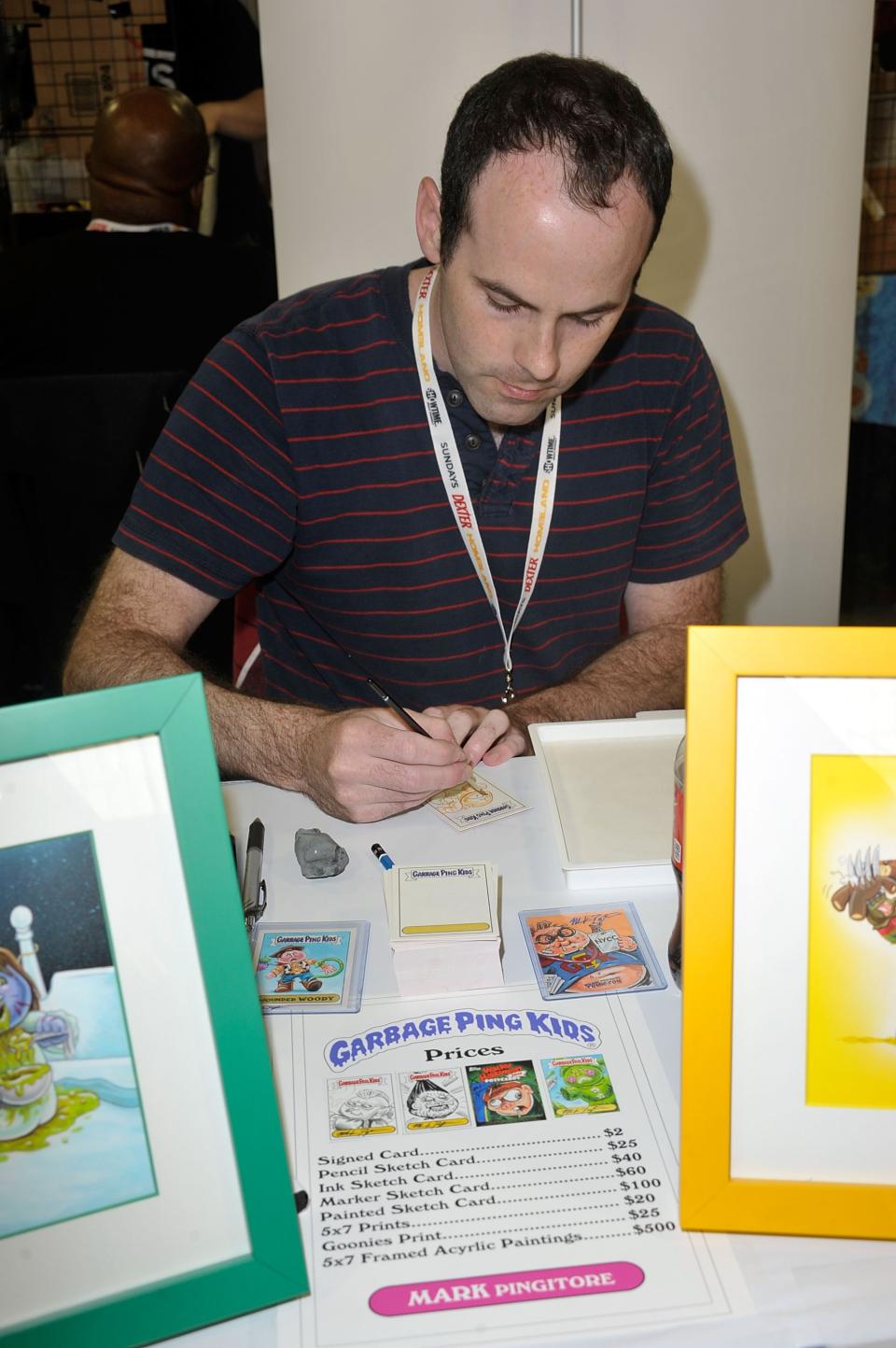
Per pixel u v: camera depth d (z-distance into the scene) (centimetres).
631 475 148
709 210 244
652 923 93
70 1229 58
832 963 64
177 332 252
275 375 134
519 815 110
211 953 60
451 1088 75
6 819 57
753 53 233
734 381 258
